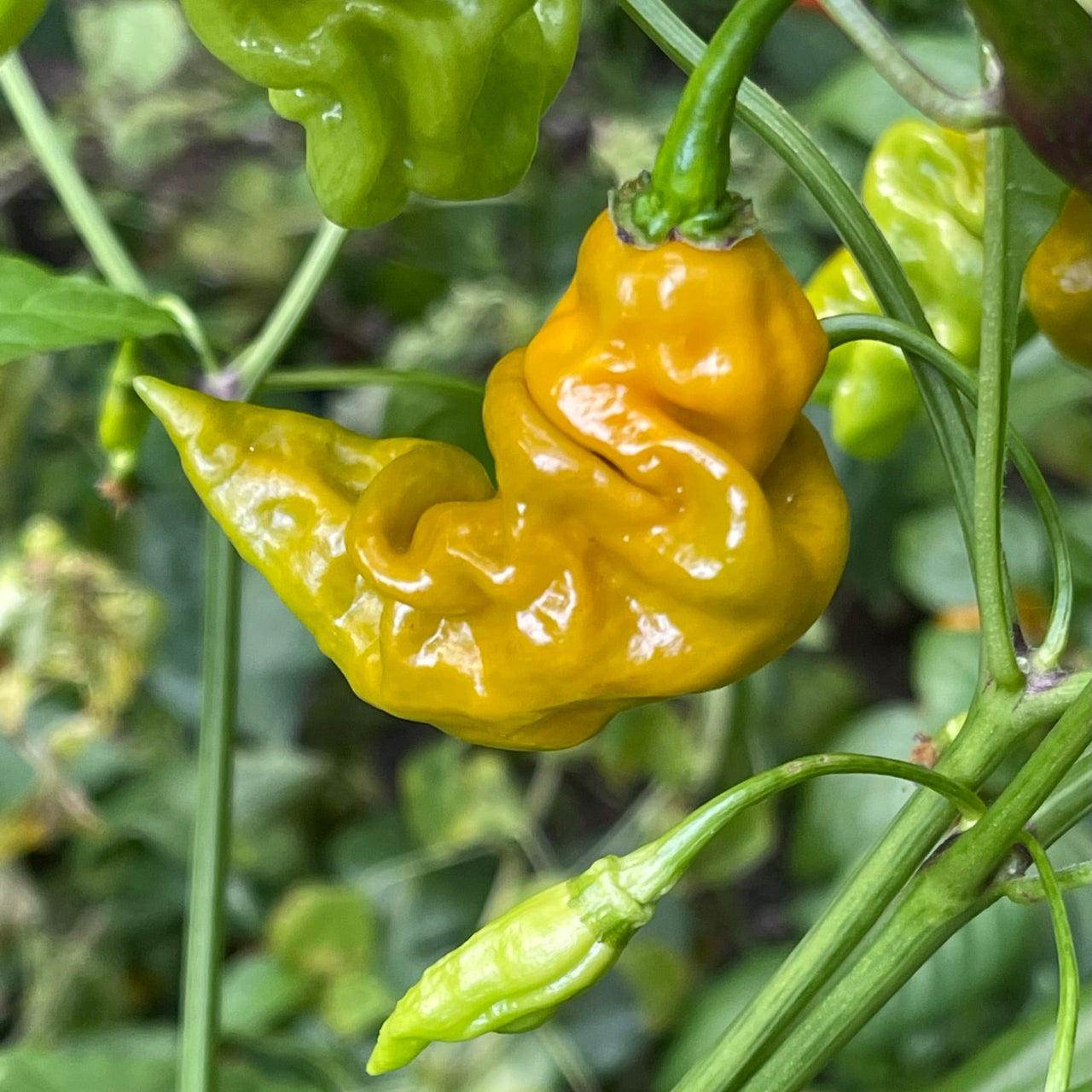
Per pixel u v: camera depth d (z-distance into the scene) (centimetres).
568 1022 56
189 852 58
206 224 63
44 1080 39
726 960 64
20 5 27
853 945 28
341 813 66
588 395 26
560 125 59
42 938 60
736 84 25
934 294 32
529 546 26
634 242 26
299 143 65
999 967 43
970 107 25
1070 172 25
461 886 59
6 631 49
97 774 59
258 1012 54
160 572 61
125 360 33
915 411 32
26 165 61
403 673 27
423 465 28
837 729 61
